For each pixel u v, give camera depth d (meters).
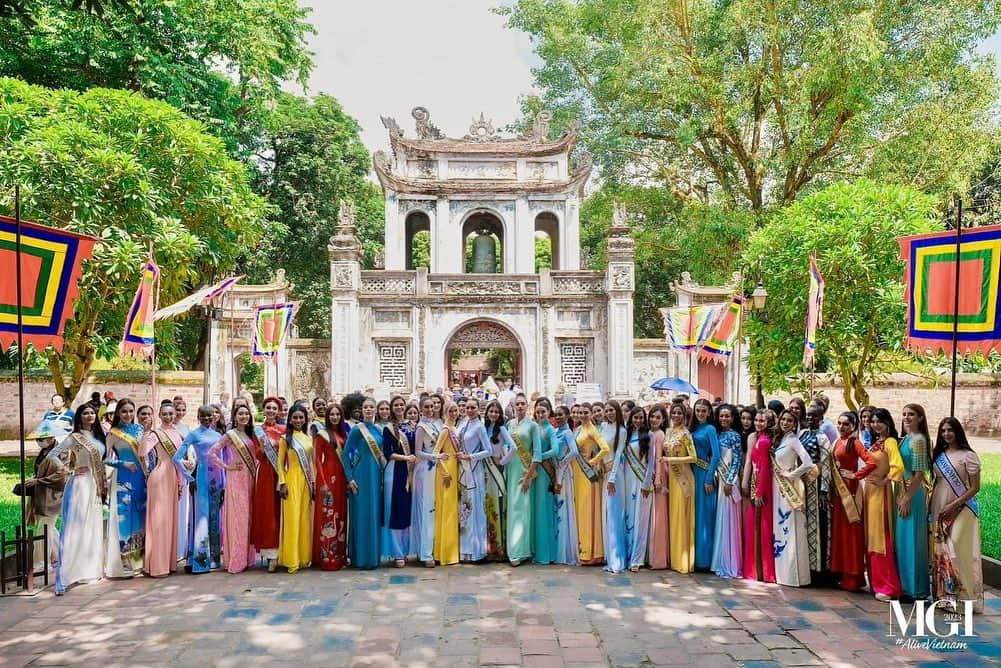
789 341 16.22
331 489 8.70
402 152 26.88
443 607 7.27
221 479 8.68
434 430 9.06
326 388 25.22
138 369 23.67
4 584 7.70
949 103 22.89
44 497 8.07
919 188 23.59
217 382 25.06
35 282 8.70
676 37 26.34
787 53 25.78
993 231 8.30
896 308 14.70
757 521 8.22
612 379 23.33
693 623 6.83
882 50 22.64
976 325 8.41
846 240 15.20
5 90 15.67
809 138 23.98
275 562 8.57
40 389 22.34
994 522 10.55
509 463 9.00
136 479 8.43
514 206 26.53
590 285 24.03
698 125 25.55
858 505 7.73
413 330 23.86
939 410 24.72
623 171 29.80
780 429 8.20
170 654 6.09
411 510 9.02
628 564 8.79
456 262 26.38
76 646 6.27
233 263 19.66
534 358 23.92
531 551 9.05
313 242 34.38
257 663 5.91
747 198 28.92
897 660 5.99
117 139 15.91
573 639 6.43
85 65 20.78
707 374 24.80
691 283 25.97
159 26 21.44
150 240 15.69
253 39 23.23
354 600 7.48
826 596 7.64
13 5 7.45
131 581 8.19
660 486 8.70
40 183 14.65
